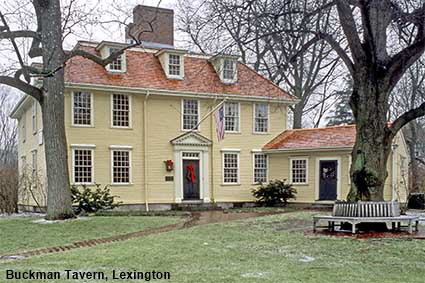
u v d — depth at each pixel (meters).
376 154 13.49
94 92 22.53
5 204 22.44
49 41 16.66
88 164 22.23
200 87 25.20
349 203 13.09
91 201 20.42
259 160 26.75
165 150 24.16
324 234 12.57
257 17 12.36
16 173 24.38
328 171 24.47
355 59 13.77
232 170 25.88
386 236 12.02
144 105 23.80
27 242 12.02
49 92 16.77
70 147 21.81
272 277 7.29
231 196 25.67
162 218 17.83
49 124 16.77
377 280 7.10
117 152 22.98
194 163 24.88
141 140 23.59
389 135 13.68
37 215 20.12
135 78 23.84
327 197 24.41
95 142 22.45
